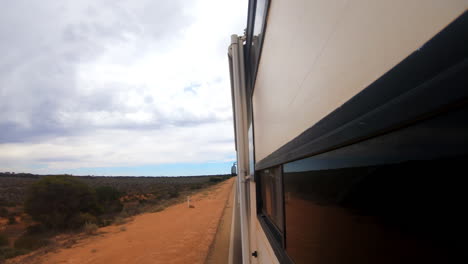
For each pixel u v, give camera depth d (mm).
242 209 4391
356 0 823
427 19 513
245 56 4805
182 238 13953
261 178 4062
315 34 1205
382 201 710
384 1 668
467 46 409
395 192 651
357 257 881
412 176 585
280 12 1935
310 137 1276
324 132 1071
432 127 520
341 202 998
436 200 520
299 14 1450
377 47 699
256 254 3977
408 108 555
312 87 1253
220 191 44406
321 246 1265
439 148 503
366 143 792
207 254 10781
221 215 19781
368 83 743
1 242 15383
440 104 470
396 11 618
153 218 22234
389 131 666
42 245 15047
